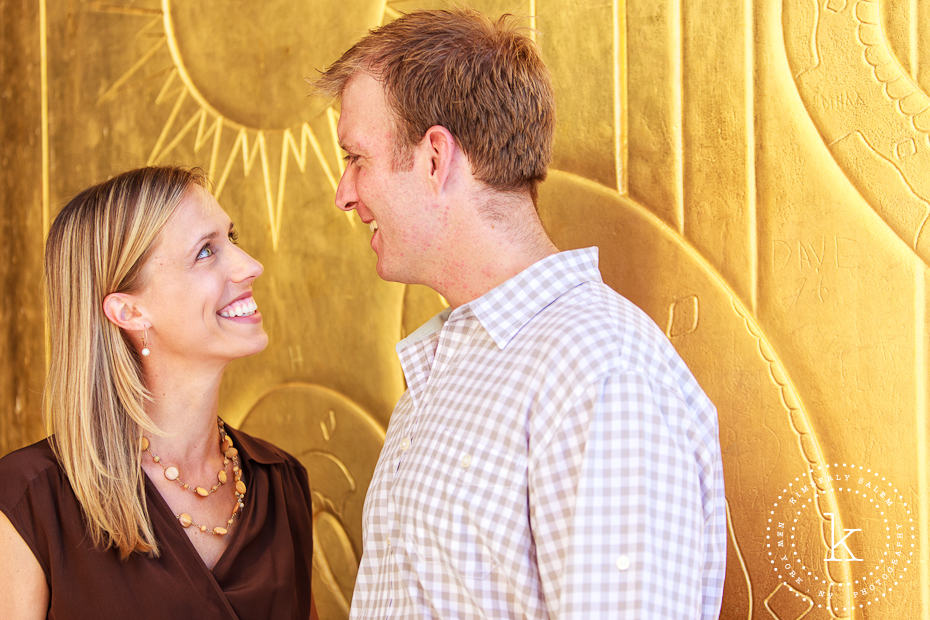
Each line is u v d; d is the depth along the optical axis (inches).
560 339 44.8
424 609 46.3
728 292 65.0
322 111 87.4
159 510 62.1
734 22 64.6
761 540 63.3
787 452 62.4
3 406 110.0
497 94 49.1
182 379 65.3
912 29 57.7
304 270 89.3
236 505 67.0
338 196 54.2
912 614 57.7
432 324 57.8
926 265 57.4
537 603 43.2
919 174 57.5
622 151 70.1
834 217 60.7
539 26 74.0
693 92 66.6
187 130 96.7
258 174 91.9
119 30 101.1
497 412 45.6
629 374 42.2
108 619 59.0
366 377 85.2
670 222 67.7
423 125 49.7
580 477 41.1
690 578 41.2
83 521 60.8
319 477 88.4
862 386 59.6
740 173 64.5
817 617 61.0
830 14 60.6
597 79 71.1
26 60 108.2
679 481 41.3
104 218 64.0
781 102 62.7
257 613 63.7
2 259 110.0
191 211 64.9
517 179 50.5
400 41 51.0
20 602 58.9
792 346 62.4
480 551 44.6
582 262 50.9
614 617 40.0
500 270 50.3
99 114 102.7
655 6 68.2
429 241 50.9
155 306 63.7
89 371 62.9
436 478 46.4
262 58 91.1
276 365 91.6
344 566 86.2
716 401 65.4
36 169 107.3
